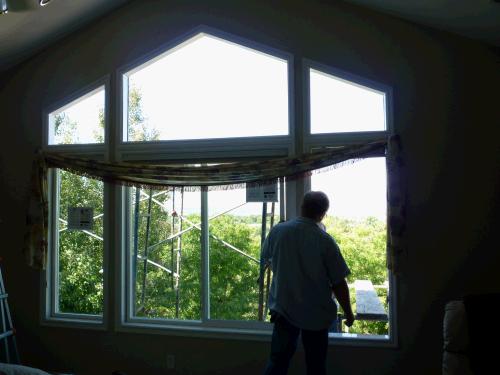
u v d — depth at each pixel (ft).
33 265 10.93
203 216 10.65
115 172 10.68
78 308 11.40
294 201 10.05
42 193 11.10
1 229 11.66
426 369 9.11
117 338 10.77
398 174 9.20
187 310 10.75
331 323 7.90
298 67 10.12
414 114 9.46
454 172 9.21
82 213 11.36
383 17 9.75
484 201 9.04
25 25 10.13
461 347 7.11
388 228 9.21
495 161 9.04
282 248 8.10
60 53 11.61
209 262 10.65
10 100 11.88
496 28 8.39
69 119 11.72
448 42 9.39
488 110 9.12
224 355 10.12
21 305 11.41
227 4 10.66
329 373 9.54
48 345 11.19
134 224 11.21
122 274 10.84
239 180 10.17
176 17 10.96
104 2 10.75
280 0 10.34
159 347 10.51
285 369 7.83
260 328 10.13
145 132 11.14
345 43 9.92
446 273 9.13
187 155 10.64
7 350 10.27
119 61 11.18
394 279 9.34
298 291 7.82
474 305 7.10
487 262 8.95
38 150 11.39
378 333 9.87
